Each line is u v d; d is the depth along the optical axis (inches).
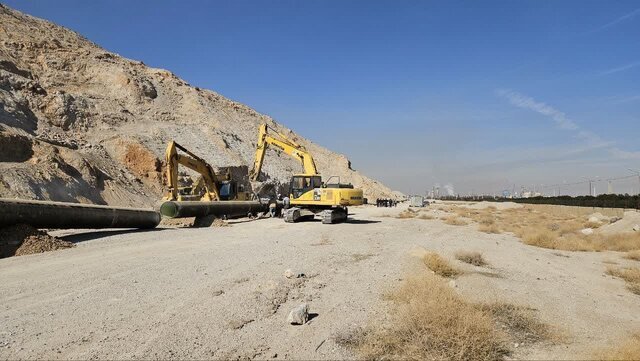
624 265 511.5
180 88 3627.0
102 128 2142.0
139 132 2316.7
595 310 303.6
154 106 2950.3
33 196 1090.1
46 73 2554.1
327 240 660.1
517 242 733.9
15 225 551.2
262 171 2942.9
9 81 1948.8
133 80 3009.4
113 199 1439.5
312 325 245.8
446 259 468.4
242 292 311.6
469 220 1331.2
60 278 362.3
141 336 223.1
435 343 208.7
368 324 246.8
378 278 374.0
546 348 223.5
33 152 1310.3
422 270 409.1
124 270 397.1
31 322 245.6
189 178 2050.9
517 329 252.2
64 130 1962.4
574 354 215.5
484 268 454.0
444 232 873.5
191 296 301.0
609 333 252.8
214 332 231.0
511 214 1792.6
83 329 233.8
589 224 1120.8
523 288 362.0
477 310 267.0
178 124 2807.6
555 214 1788.9
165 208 924.0
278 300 294.7
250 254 497.4
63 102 2054.6
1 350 204.2
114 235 691.4
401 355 202.4
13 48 2551.7
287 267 410.9
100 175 1497.3
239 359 198.4
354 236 734.5
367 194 4212.6
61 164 1323.8
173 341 216.7
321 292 322.3
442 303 247.8
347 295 313.4
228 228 895.1
